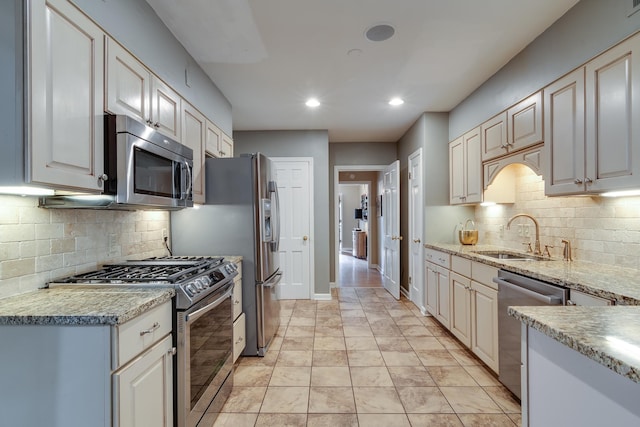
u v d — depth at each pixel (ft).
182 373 4.89
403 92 10.37
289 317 12.17
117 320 3.56
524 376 3.50
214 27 6.75
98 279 4.95
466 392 7.01
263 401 6.75
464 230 11.23
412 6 6.14
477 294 8.14
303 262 14.79
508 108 8.36
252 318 8.83
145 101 5.80
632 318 3.23
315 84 9.74
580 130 5.97
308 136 14.82
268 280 9.40
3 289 4.25
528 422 3.43
